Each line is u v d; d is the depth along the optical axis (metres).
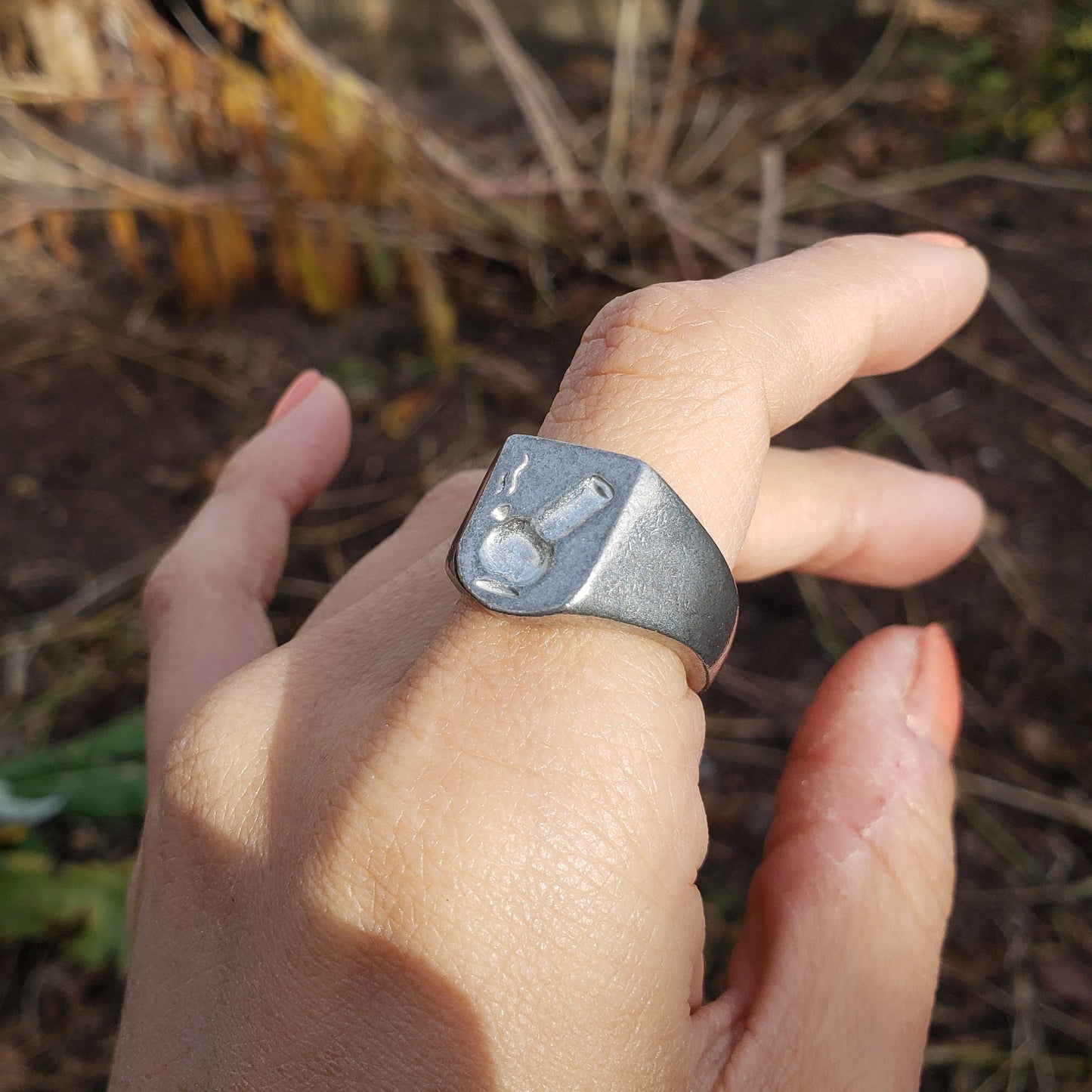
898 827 0.11
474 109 0.46
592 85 0.47
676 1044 0.09
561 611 0.09
